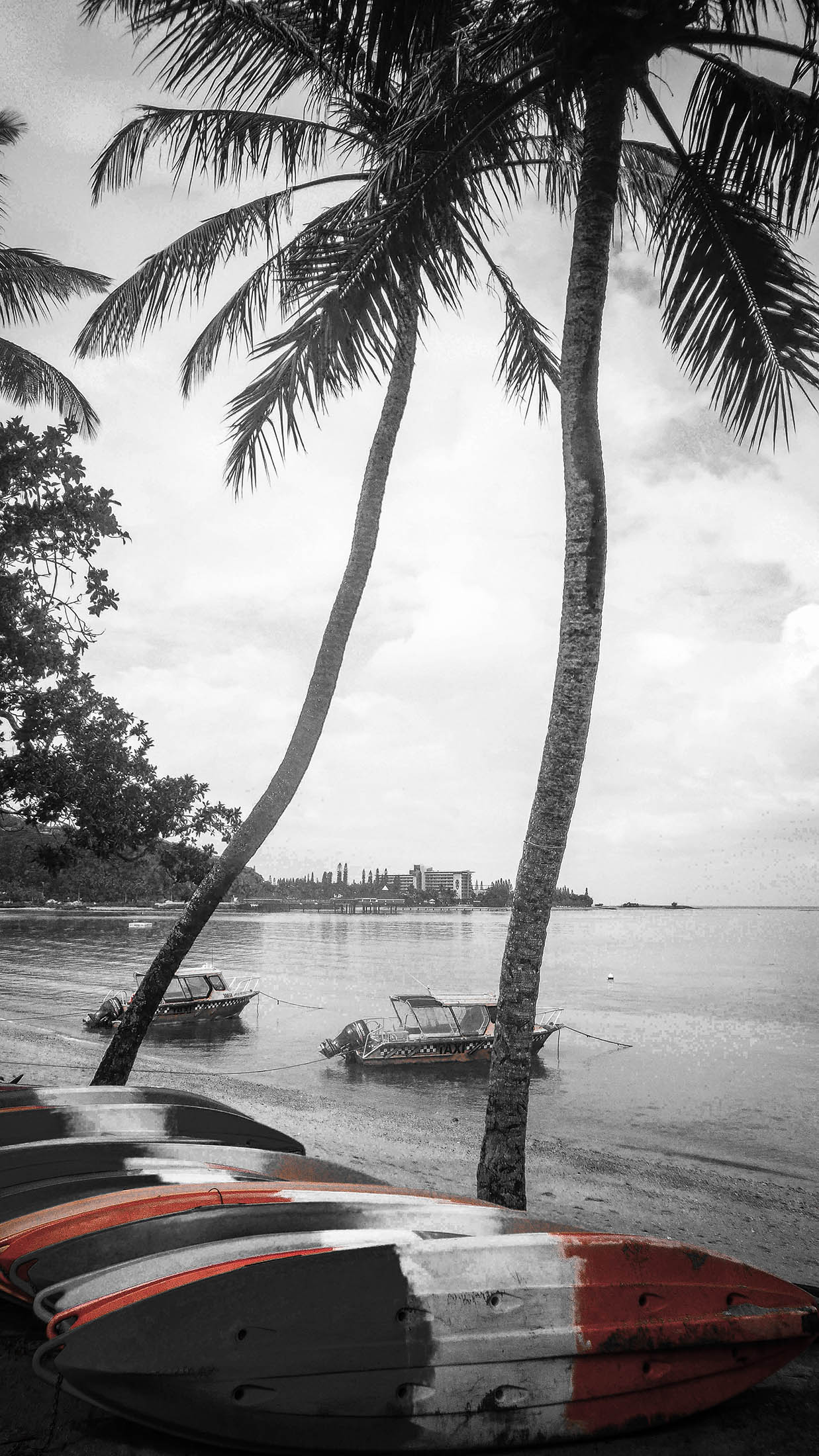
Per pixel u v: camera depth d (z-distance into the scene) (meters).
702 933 145.12
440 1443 2.88
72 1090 5.36
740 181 6.44
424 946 87.25
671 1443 3.06
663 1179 11.07
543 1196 9.91
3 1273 3.69
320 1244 3.07
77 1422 2.98
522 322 10.89
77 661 9.88
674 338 7.50
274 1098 14.58
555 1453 2.96
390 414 10.01
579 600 5.96
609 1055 24.50
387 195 6.94
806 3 5.11
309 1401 2.82
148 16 7.06
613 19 5.85
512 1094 5.75
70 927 118.75
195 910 9.33
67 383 14.22
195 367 10.43
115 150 9.11
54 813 10.05
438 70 6.05
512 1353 3.00
